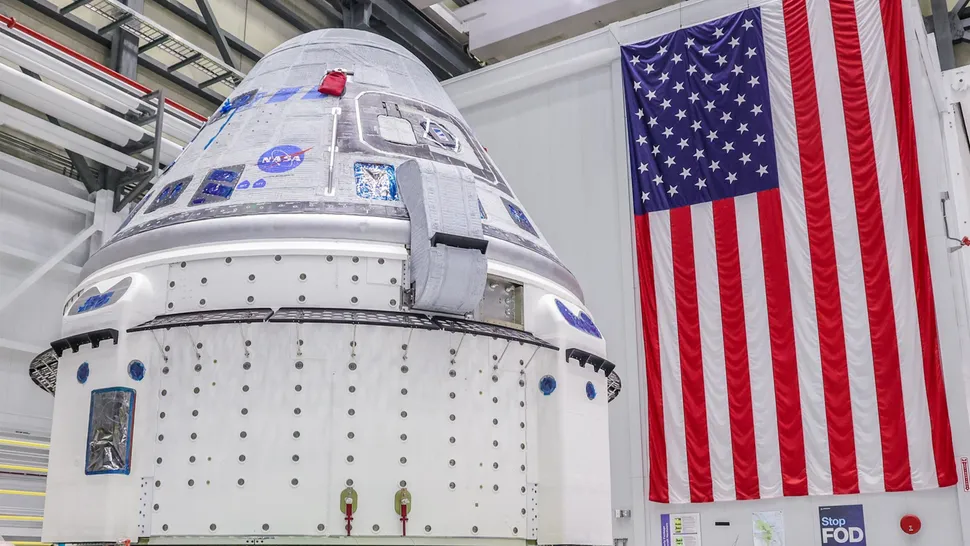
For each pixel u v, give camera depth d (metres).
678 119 18.14
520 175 20.17
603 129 19.31
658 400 17.12
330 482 7.21
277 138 8.80
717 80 17.91
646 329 17.53
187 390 7.47
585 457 8.52
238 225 7.85
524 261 8.77
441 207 7.82
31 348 14.62
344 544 7.12
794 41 17.31
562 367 8.41
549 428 8.27
